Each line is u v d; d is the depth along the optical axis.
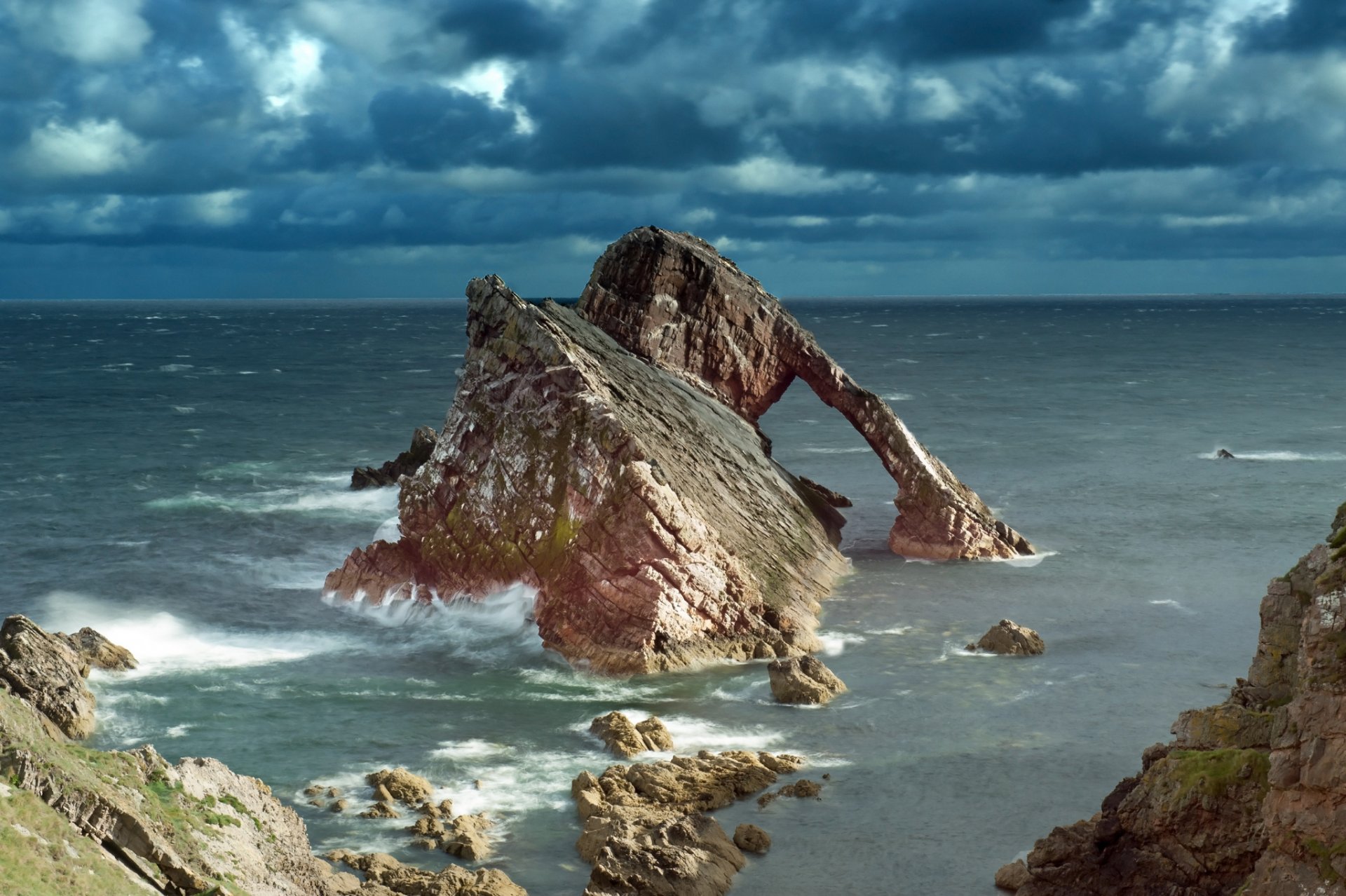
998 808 37.84
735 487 65.06
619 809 36.72
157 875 27.58
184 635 55.97
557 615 54.34
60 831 26.69
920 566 69.19
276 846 32.44
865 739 43.62
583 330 70.94
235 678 50.00
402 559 61.50
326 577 64.75
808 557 64.69
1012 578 66.12
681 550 53.34
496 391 61.12
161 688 48.47
